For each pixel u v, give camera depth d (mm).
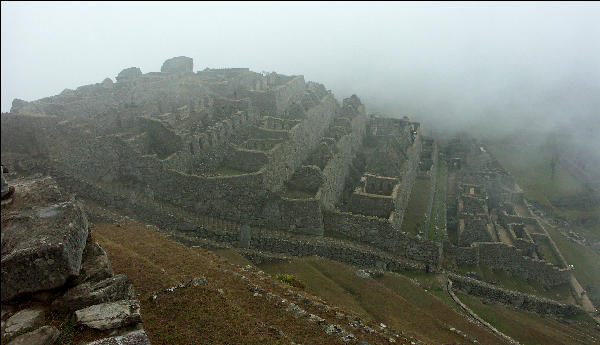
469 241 74500
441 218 82500
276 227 62906
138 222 59062
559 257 79000
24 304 21641
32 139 72500
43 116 72125
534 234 84750
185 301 30297
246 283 37781
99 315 21594
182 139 67750
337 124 97500
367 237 64500
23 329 20312
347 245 62562
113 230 50531
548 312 66562
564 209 114312
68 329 21000
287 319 32062
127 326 21703
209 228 60531
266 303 34125
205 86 103188
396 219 67500
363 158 98062
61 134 70812
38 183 25672
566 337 56094
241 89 96750
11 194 24250
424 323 47500
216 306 30516
